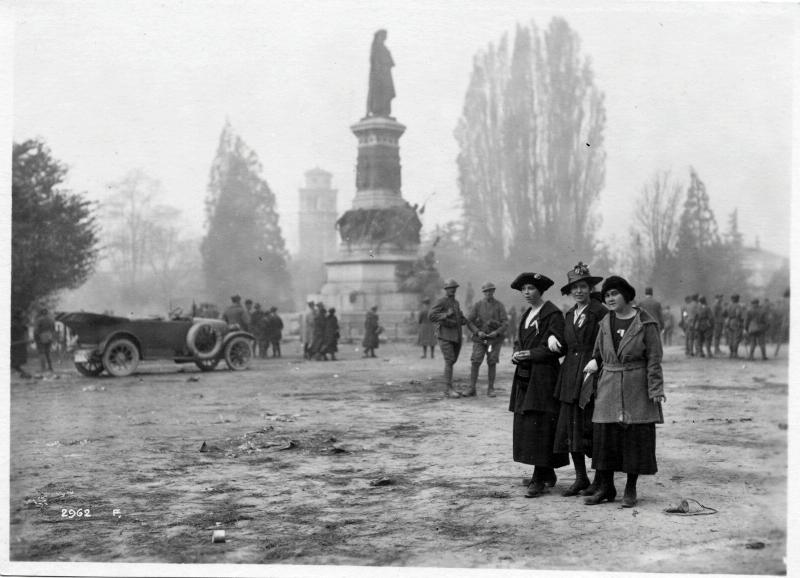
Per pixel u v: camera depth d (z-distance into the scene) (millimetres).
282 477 9562
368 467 10047
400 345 43250
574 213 66250
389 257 50250
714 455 10258
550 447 8438
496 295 65438
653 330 7926
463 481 9219
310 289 118312
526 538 7062
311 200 176375
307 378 22344
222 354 25469
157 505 8359
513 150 66250
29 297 34344
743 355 29969
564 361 8484
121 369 23703
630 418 7891
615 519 7555
